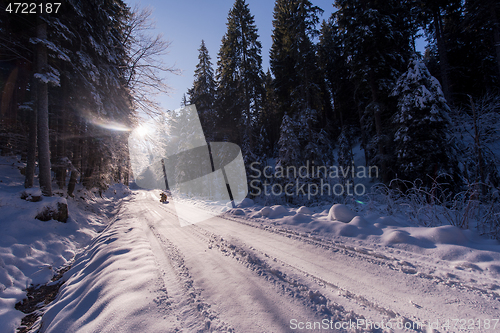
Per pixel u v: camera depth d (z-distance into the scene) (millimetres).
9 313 2914
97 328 2018
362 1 13680
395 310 2137
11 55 8383
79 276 3867
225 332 1922
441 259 3154
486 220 4363
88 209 10547
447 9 16453
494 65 15977
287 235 5055
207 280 3051
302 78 16219
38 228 5977
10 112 9625
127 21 12672
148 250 4547
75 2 8008
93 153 11438
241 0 17984
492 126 8648
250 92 17734
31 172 7301
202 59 20969
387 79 13391
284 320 2072
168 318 2172
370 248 3795
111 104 10898
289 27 16594
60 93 9578
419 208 5723
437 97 9625
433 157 9445
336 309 2221
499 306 2076
